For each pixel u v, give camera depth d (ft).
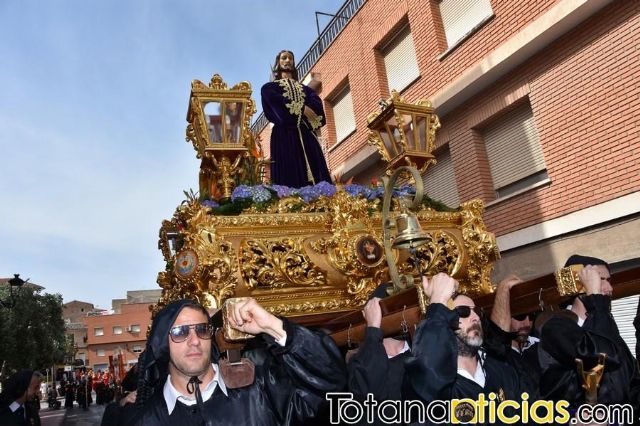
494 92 31.68
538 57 28.78
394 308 8.50
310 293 11.10
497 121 32.50
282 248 11.25
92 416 82.69
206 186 15.64
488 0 32.55
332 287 11.27
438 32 36.37
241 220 11.06
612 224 25.07
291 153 17.29
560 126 27.48
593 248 25.93
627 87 24.13
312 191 13.21
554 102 27.84
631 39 24.02
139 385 8.73
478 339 8.74
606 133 25.05
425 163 15.26
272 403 7.44
